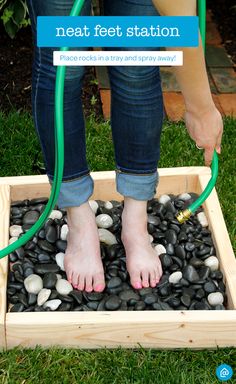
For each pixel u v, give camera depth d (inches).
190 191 77.7
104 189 76.3
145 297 63.6
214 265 67.6
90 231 65.4
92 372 59.0
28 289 64.3
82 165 62.3
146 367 58.9
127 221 66.4
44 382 58.1
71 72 55.2
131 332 59.9
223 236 69.0
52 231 70.7
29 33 114.5
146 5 54.9
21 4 104.6
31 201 75.2
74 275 64.9
